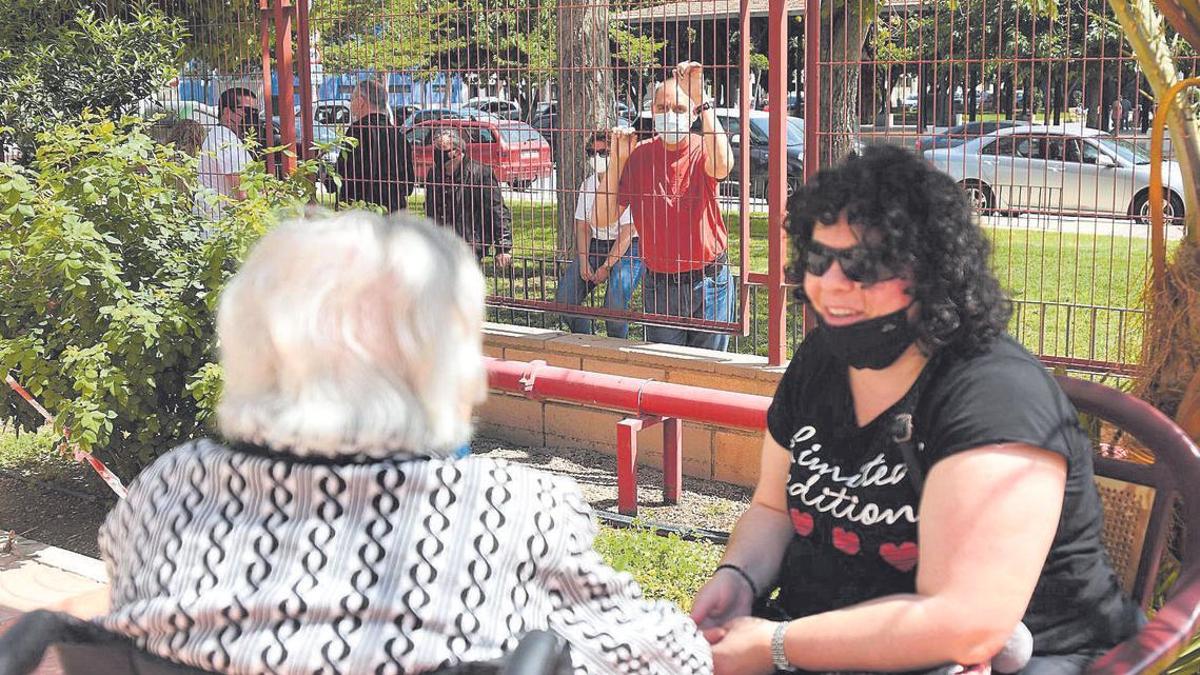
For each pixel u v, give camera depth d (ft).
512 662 4.67
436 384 5.12
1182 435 7.25
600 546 14.88
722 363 18.48
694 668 5.84
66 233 15.58
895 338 6.69
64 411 15.67
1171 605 6.56
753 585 7.70
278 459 5.11
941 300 6.55
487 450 20.92
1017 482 6.26
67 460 19.93
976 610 6.24
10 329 17.19
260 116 24.16
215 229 17.67
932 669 6.43
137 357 16.01
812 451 7.34
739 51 17.89
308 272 5.13
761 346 22.13
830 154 17.02
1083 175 15.11
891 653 6.48
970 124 15.78
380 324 5.09
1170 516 7.43
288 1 22.63
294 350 5.05
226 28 24.64
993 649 6.34
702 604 7.55
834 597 7.28
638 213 19.80
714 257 19.53
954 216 6.60
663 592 13.74
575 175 20.80
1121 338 13.47
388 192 22.25
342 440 4.99
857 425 7.13
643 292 20.13
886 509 6.88
